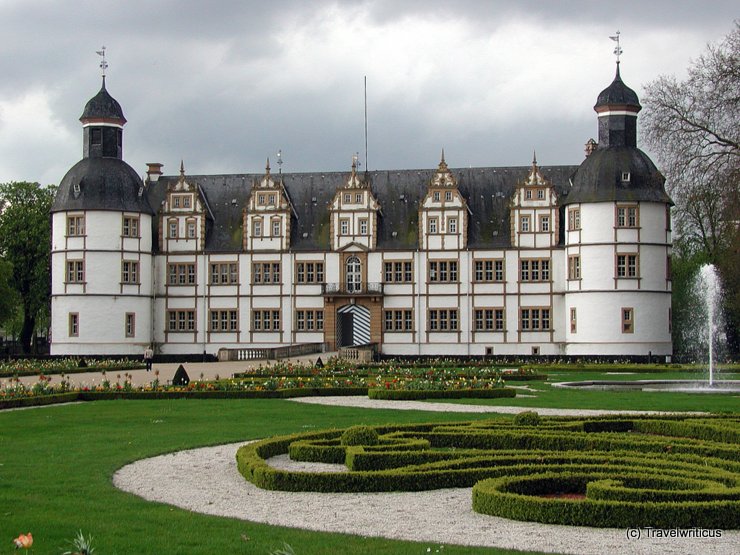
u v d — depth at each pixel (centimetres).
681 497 2209
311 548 1969
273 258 11081
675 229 10656
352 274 10994
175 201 11256
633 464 2734
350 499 2489
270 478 2608
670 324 10325
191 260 11194
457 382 5666
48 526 2122
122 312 10762
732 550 1967
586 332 10225
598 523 2162
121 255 10775
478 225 10906
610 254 10144
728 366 8338
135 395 5516
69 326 10688
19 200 12612
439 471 2631
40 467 2917
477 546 1998
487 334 10744
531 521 2217
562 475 2517
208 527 2144
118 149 11062
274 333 11069
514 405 4941
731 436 3431
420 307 10850
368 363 8838
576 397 5441
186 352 11175
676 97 7738
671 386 6606
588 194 10231
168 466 2997
